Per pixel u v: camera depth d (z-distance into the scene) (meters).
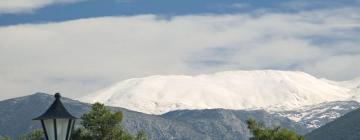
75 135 93.44
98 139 94.25
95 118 94.00
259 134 108.69
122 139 95.31
